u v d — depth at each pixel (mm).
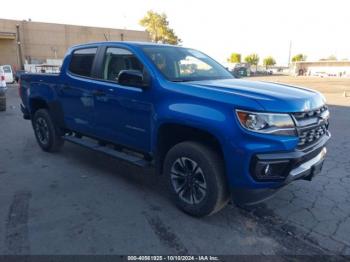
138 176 4871
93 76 4680
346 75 58719
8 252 2934
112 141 4523
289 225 3461
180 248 3035
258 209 3814
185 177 3570
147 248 3027
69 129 5387
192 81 3812
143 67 3922
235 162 3045
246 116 2965
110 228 3363
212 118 3141
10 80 26469
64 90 5184
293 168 3109
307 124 3207
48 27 44812
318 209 3828
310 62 71500
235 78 4434
